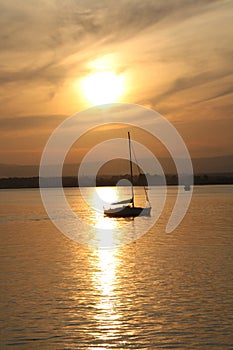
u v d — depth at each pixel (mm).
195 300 26406
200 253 44312
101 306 25625
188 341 20516
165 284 30562
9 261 41250
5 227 78625
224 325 22281
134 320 23219
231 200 162500
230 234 60688
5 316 24047
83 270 36156
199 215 97688
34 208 134250
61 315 24141
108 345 20312
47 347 20188
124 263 39250
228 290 28531
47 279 32719
